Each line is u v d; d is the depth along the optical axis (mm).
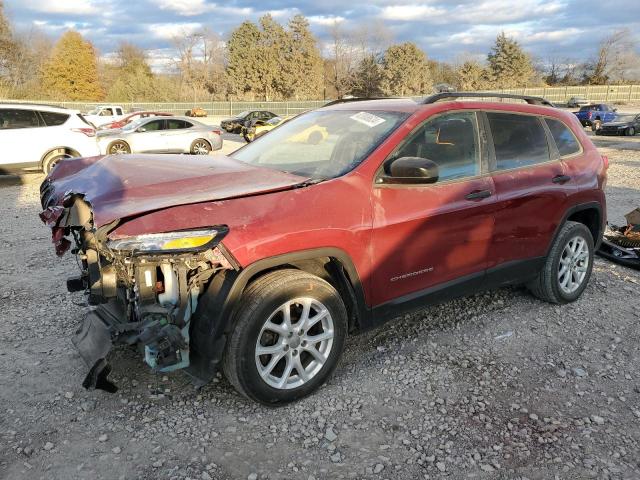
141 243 2514
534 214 4074
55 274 5277
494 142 3908
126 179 3064
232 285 2721
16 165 11844
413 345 3811
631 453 2725
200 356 2887
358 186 3172
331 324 3127
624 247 5770
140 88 65188
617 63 80625
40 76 67125
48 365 3477
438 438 2818
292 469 2576
